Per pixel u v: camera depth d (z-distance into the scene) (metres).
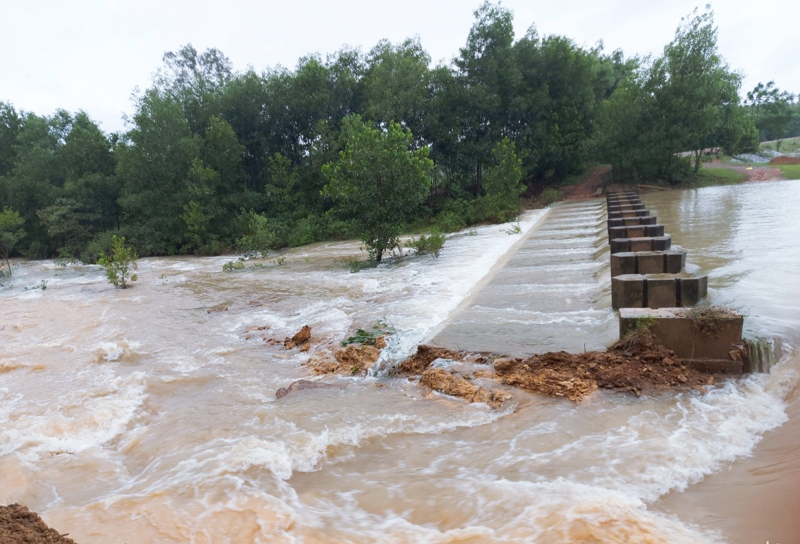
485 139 34.25
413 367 7.09
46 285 20.50
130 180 32.38
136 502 4.05
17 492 4.37
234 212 33.25
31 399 7.12
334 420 5.61
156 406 6.59
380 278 14.71
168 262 27.23
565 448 4.69
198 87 39.38
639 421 5.08
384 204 18.08
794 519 3.41
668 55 31.92
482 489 4.06
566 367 6.33
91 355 9.09
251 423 5.68
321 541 3.48
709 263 10.88
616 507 3.66
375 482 4.38
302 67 37.47
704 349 6.22
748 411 5.17
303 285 15.19
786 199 22.39
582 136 36.00
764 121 58.22
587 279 11.37
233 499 4.05
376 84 33.53
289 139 38.91
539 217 27.41
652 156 32.78
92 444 5.60
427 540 3.46
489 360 6.96
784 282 8.80
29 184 37.41
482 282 12.32
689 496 3.88
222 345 9.34
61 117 44.28
